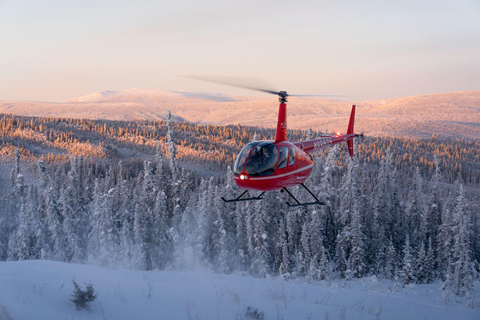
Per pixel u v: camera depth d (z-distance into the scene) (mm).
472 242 59781
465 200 51281
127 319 10602
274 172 17156
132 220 68438
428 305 19578
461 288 29000
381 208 63250
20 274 13727
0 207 77875
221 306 12539
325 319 13078
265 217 55156
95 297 11156
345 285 25047
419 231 70562
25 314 9781
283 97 18062
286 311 13211
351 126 27125
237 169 17328
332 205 61688
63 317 10125
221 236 58188
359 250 51062
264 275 53188
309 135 62812
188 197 70750
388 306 17875
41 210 64625
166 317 11023
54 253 61125
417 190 81938
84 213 71938
